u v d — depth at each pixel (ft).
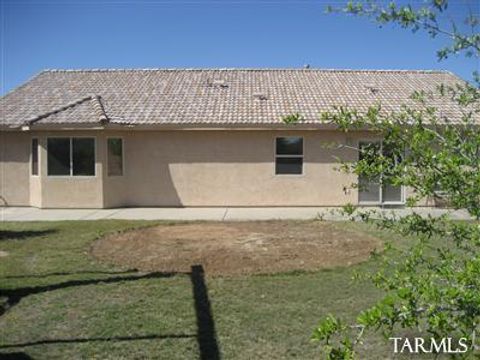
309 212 59.26
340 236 41.14
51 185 62.69
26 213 59.00
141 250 36.14
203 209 62.90
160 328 20.76
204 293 25.46
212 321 21.50
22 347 19.07
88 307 23.50
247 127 63.16
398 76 79.25
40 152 62.69
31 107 69.72
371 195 64.44
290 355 18.15
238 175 65.21
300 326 20.89
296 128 63.10
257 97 69.97
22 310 23.24
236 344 19.13
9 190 66.85
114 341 19.52
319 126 62.34
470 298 8.56
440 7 11.70
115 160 64.39
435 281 9.60
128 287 26.66
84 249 36.73
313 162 64.64
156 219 53.26
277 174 65.10
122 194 65.21
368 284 26.63
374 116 12.15
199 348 18.78
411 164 10.94
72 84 76.59
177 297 24.86
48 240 40.52
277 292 25.54
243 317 21.99
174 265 31.37
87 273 29.66
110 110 65.87
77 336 20.07
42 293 25.73
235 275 28.84
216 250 35.83
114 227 47.14
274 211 60.70
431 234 11.77
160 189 65.57
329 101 68.74
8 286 27.04
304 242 38.68
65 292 25.88
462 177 10.20
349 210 13.44
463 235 11.11
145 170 65.51
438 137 10.85
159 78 78.18
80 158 62.49
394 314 8.57
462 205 10.52
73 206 62.75
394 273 11.59
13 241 40.19
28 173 66.69
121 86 75.00
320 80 77.05
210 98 70.23
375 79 77.77
